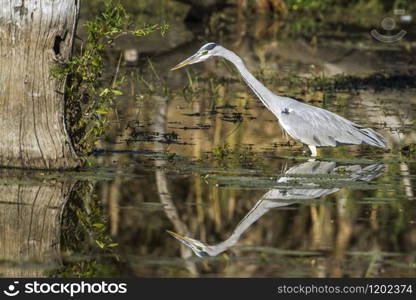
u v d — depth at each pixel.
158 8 45.94
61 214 13.52
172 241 12.50
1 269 11.14
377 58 35.25
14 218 13.23
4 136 15.65
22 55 15.23
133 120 21.75
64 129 15.75
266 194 14.99
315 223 13.36
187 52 34.47
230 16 47.41
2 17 15.08
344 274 11.33
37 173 15.48
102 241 12.41
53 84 15.41
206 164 16.95
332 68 32.78
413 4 52.91
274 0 48.12
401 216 13.73
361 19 48.81
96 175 15.53
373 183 15.61
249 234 12.88
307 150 18.94
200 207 14.03
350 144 18.27
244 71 18.48
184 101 25.12
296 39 39.72
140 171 16.27
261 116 23.12
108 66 30.22
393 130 21.19
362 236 12.77
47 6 15.04
